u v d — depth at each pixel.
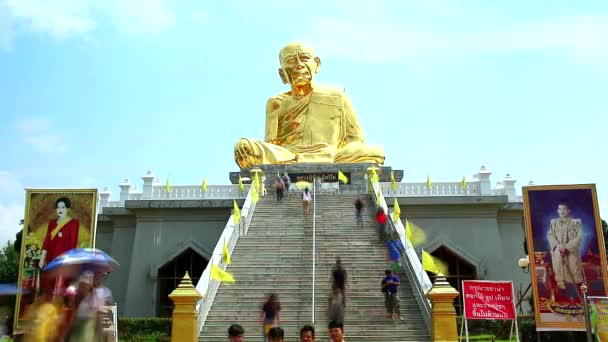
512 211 30.30
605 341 14.59
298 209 26.69
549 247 18.78
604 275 18.28
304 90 37.38
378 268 21.34
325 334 17.77
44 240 21.39
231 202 30.00
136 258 29.86
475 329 22.66
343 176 29.22
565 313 18.22
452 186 30.75
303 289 20.11
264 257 22.23
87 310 9.16
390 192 30.69
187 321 17.14
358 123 36.78
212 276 18.72
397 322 18.19
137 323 23.53
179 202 30.16
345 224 24.92
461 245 29.55
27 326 8.98
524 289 29.03
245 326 18.42
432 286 17.95
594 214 18.77
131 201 30.17
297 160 33.84
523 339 21.12
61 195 21.83
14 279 46.47
